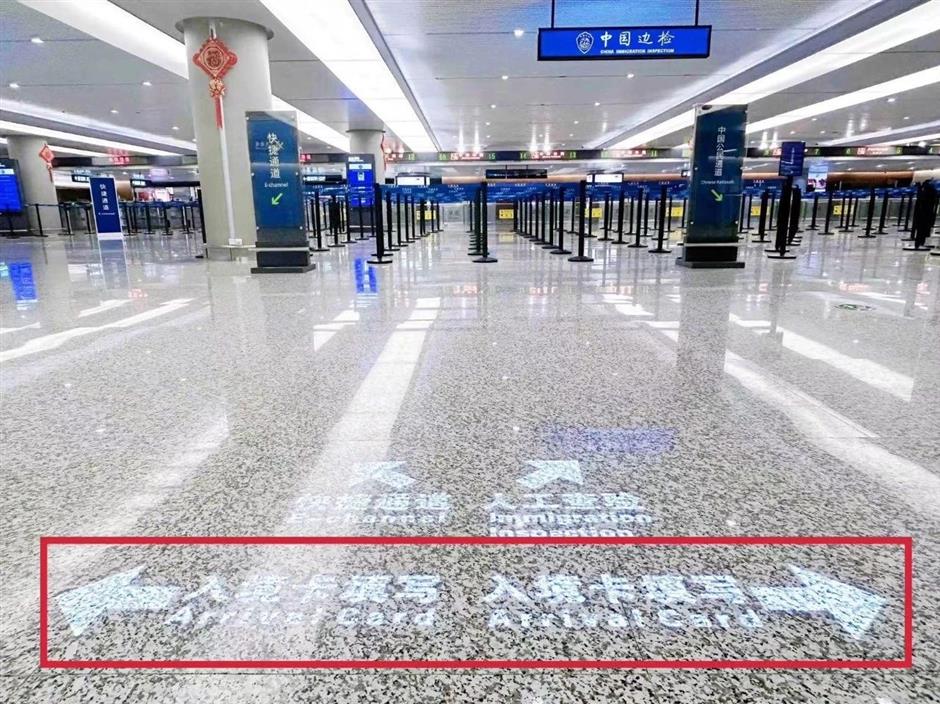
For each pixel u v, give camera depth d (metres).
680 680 1.01
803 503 1.60
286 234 7.35
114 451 1.98
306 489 1.70
